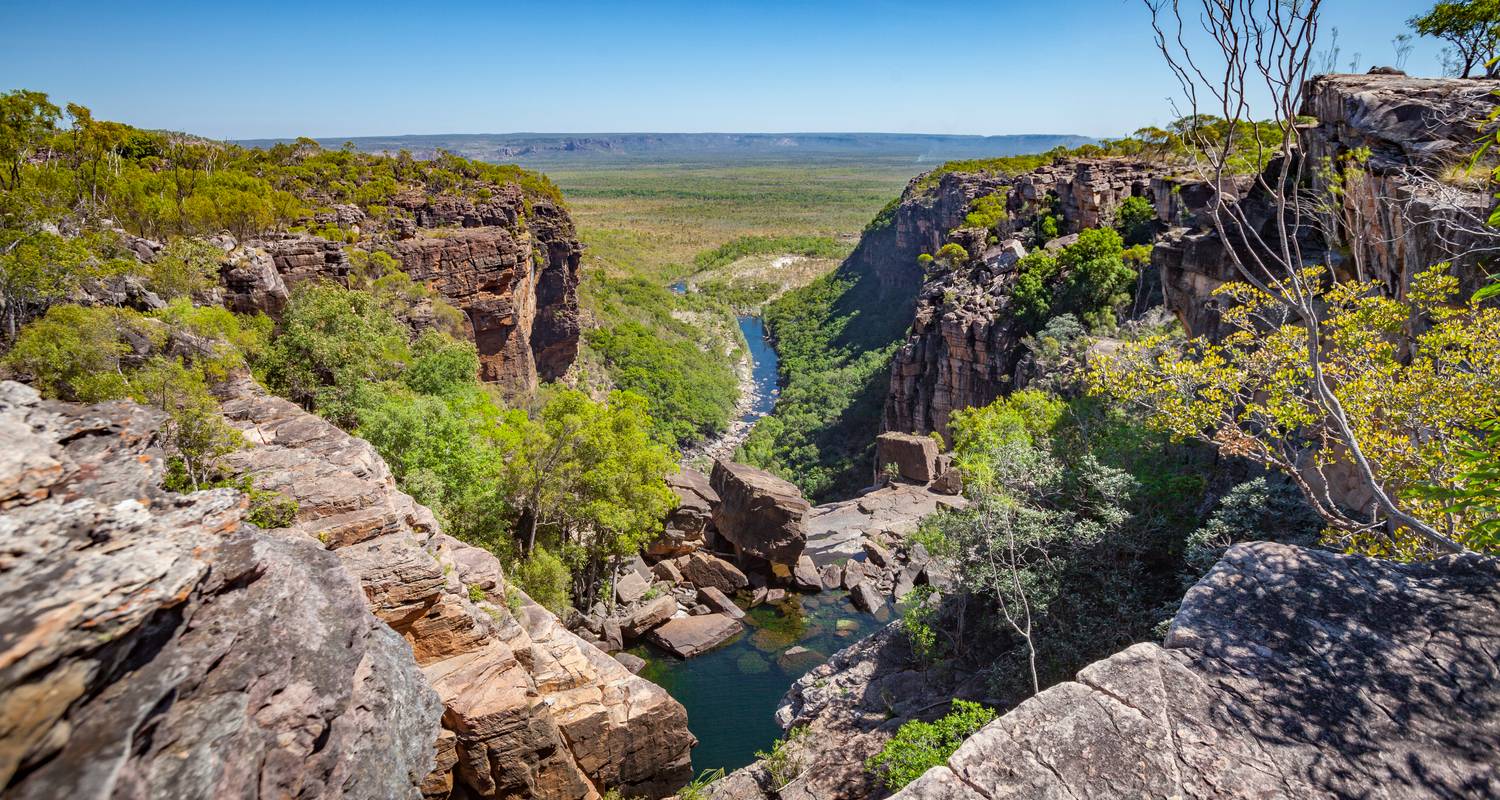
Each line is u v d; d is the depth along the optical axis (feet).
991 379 277.23
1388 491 62.95
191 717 21.38
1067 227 367.66
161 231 187.11
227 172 243.60
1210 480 97.81
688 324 618.44
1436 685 20.25
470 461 129.59
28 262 106.32
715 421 423.64
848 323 586.86
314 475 80.38
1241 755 19.21
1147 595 85.10
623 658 137.69
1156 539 87.66
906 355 322.75
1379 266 86.89
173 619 22.15
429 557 73.92
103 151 218.18
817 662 140.05
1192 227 140.15
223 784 21.22
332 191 301.43
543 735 74.28
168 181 218.79
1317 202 96.53
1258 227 116.88
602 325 496.23
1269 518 73.15
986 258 337.93
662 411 401.49
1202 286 129.59
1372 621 22.30
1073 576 88.74
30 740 17.06
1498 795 17.70
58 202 146.30
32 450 23.29
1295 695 20.52
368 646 33.86
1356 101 98.17
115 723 18.80
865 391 404.57
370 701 31.78
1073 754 19.83
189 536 23.43
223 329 133.90
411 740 35.40
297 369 150.00
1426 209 75.31
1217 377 68.13
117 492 24.90
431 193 343.26
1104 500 91.35
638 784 88.99
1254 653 21.91
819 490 326.65
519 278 309.42
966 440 164.66
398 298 224.94
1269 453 63.98
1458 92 89.25
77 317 93.66
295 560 32.58
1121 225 326.44
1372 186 88.69
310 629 28.96
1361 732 19.36
